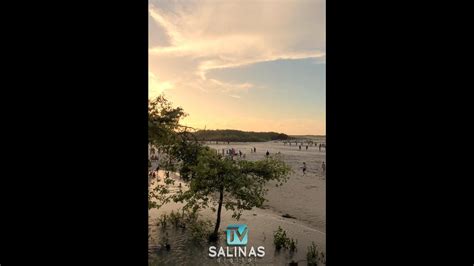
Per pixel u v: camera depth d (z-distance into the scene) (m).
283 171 5.24
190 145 4.39
